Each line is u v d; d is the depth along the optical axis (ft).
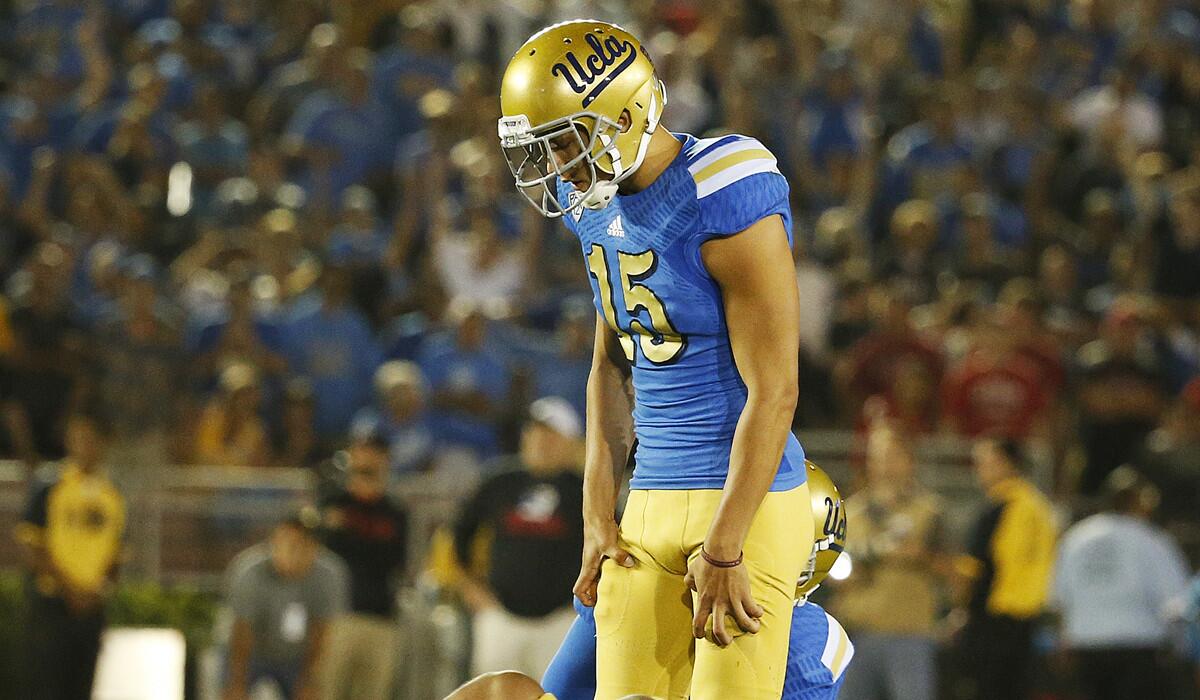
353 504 92.38
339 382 114.01
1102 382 109.60
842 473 102.58
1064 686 93.71
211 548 99.50
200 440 105.70
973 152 142.00
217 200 131.85
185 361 111.75
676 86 139.54
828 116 142.20
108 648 94.07
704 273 34.68
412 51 144.05
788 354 34.27
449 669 91.40
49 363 107.14
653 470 36.55
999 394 109.60
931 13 165.27
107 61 144.25
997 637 90.94
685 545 35.81
